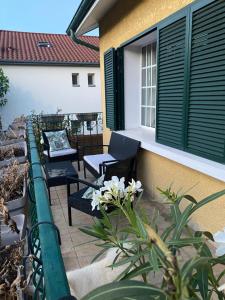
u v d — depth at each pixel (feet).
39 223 3.11
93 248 7.98
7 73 32.35
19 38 39.75
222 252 2.16
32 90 33.86
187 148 7.96
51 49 37.99
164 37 8.75
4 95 32.17
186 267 1.74
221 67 6.25
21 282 3.32
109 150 14.65
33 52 35.81
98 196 3.21
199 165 7.43
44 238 2.77
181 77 7.95
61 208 11.00
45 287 2.14
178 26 7.86
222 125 6.44
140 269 2.20
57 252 2.50
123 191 3.20
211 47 6.50
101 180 8.97
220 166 6.89
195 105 7.38
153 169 11.03
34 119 20.07
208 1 6.41
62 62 34.04
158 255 1.72
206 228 7.91
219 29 6.18
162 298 1.56
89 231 3.08
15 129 14.52
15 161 7.50
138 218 2.44
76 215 10.24
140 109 14.70
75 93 36.17
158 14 9.41
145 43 12.76
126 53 13.73
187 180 8.64
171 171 9.61
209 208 7.72
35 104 34.35
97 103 37.50
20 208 6.06
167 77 8.78
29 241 3.60
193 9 7.01
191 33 7.18
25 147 10.27
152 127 13.66
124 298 1.56
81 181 9.07
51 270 2.22
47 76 34.24
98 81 37.01
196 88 7.26
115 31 14.23
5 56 32.83
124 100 14.35
